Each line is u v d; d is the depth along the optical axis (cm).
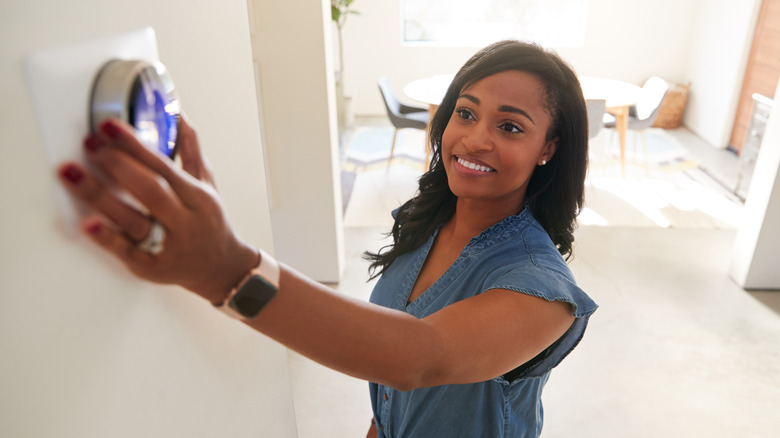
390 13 698
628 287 345
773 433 240
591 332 303
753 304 329
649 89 530
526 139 88
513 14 713
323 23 288
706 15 649
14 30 31
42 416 35
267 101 302
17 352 32
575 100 90
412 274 111
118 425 44
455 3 710
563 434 239
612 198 477
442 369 64
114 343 43
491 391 95
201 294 44
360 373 56
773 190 318
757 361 282
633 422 246
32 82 32
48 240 34
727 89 596
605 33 697
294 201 326
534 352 75
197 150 45
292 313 49
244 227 73
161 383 51
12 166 31
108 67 36
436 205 112
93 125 35
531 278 80
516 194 98
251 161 75
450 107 106
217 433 65
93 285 40
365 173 538
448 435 99
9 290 31
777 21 526
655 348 291
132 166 33
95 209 36
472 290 95
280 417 93
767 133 325
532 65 86
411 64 720
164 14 50
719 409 252
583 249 390
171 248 37
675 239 407
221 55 64
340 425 247
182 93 54
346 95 735
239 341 71
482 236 97
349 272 359
